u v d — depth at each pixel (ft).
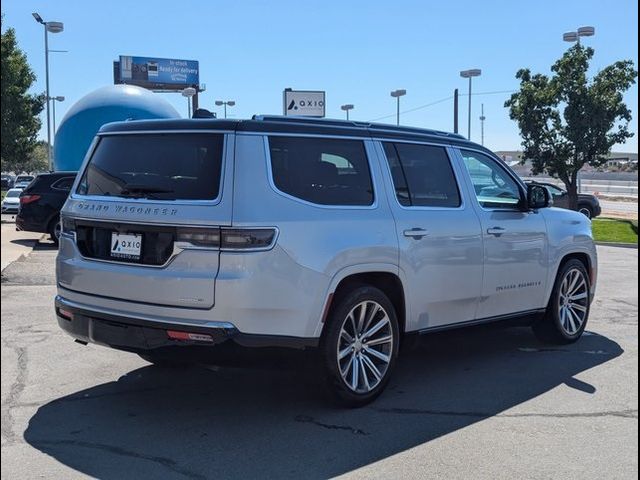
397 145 18.11
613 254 53.72
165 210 14.64
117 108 69.41
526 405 16.83
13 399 16.87
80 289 15.87
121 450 13.89
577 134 70.44
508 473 13.01
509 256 20.22
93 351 21.13
